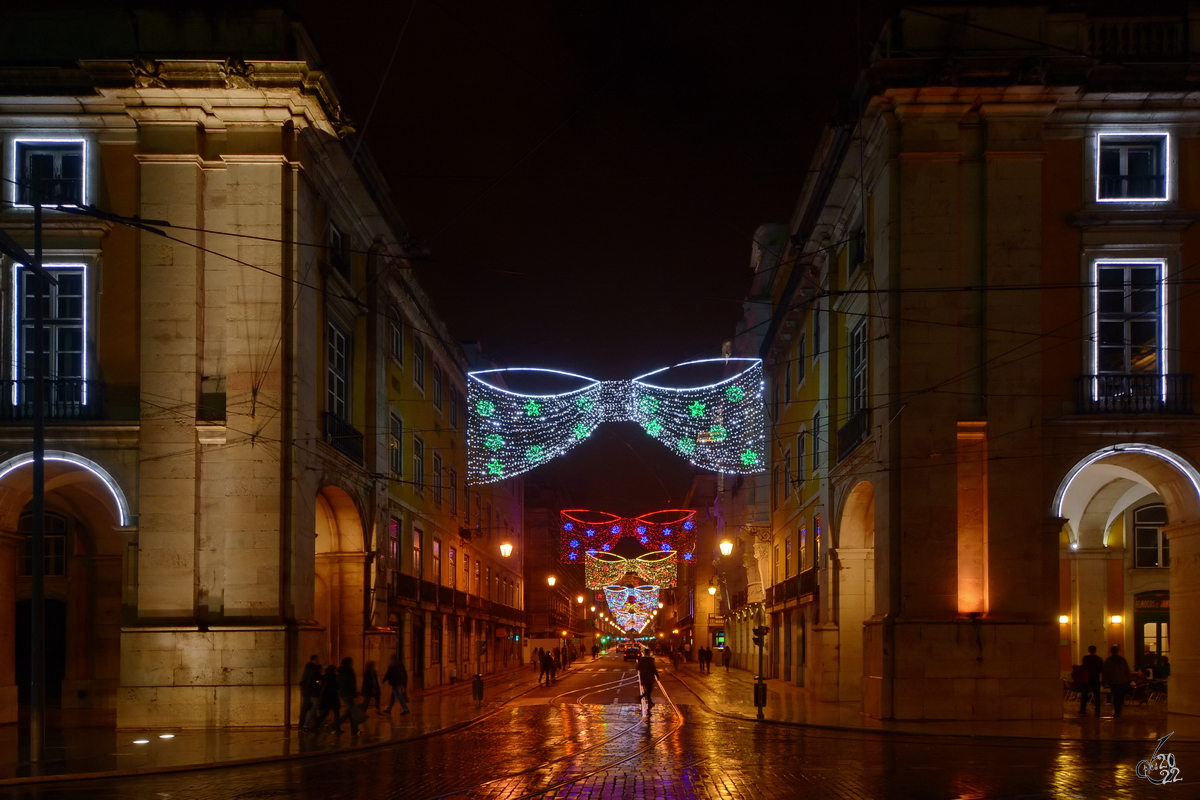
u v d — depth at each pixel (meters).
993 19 18.77
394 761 13.54
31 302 18.59
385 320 25.03
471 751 14.69
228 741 15.68
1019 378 18.52
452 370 36.66
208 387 18.19
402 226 25.91
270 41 18.31
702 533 66.06
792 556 30.50
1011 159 18.77
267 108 18.33
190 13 18.45
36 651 13.12
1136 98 18.84
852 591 23.30
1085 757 13.30
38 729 13.03
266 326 18.22
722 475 49.47
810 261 25.62
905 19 18.73
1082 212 18.83
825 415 24.42
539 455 31.89
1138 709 20.33
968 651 17.92
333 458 20.61
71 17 18.59
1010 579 18.16
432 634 31.53
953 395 18.47
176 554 17.78
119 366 18.36
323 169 20.39
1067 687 23.00
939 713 17.83
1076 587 27.12
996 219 18.70
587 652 102.69
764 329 38.38
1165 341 18.77
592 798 10.33
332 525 22.92
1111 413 18.48
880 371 19.09
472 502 40.34
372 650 22.97
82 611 22.72
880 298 19.19
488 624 43.34
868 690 19.00
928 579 18.12
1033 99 18.66
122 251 18.55
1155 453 18.61
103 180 18.58
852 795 10.34
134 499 18.09
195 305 18.17
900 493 18.33
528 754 14.24
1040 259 18.72
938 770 12.12
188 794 10.81
